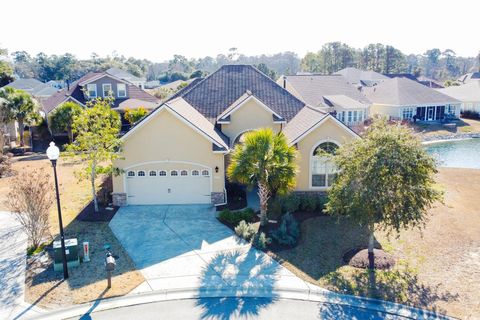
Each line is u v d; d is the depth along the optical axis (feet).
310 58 473.67
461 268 51.70
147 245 59.52
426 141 164.14
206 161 75.92
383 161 47.93
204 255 56.18
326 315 42.50
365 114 179.32
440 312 42.55
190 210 74.28
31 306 43.78
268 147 61.46
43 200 60.18
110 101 80.48
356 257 54.13
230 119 88.99
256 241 58.80
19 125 138.51
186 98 99.50
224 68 108.58
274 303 44.70
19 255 56.39
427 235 62.39
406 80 207.62
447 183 97.19
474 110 211.82
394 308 43.50
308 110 89.45
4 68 209.26
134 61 576.20
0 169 100.07
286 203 71.20
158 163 76.02
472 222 68.03
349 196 50.72
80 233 64.03
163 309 43.60
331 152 75.92
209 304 44.52
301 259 54.85
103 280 49.37
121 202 76.74
